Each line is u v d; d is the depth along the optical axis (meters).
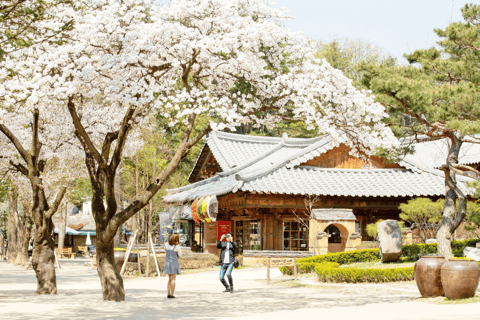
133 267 24.11
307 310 10.77
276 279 18.86
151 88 11.17
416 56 16.00
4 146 15.96
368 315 9.83
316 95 12.41
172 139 34.84
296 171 26.72
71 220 56.44
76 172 19.50
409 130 15.95
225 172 29.56
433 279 12.27
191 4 11.46
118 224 12.20
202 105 12.42
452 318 9.09
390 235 20.27
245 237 27.62
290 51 12.62
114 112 14.08
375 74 14.99
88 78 11.06
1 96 11.72
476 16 14.99
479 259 19.25
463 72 14.59
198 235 34.94
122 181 29.19
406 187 26.28
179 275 23.39
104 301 12.37
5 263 37.56
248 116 12.62
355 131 12.84
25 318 9.20
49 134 15.85
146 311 10.65
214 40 10.98
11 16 12.52
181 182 37.12
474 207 18.11
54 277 14.49
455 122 12.83
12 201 37.19
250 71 12.37
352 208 26.22
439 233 17.19
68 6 12.82
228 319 9.41
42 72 11.80
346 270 16.61
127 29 11.50
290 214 26.14
